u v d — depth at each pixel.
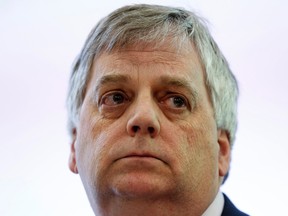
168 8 4.14
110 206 3.70
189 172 3.58
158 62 3.75
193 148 3.63
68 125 4.41
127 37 3.85
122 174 3.47
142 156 3.45
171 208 3.65
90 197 3.86
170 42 3.86
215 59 4.10
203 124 3.75
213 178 3.83
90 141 3.73
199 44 4.00
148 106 3.54
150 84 3.69
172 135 3.57
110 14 4.09
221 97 4.06
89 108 3.85
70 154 4.39
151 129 3.46
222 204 4.07
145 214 3.60
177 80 3.71
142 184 3.42
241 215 3.97
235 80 4.38
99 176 3.58
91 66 4.02
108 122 3.66
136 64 3.75
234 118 4.27
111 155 3.53
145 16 4.01
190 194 3.64
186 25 4.04
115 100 3.74
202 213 3.88
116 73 3.73
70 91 4.32
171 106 3.70
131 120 3.46
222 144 4.12
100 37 4.00
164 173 3.47
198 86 3.82
